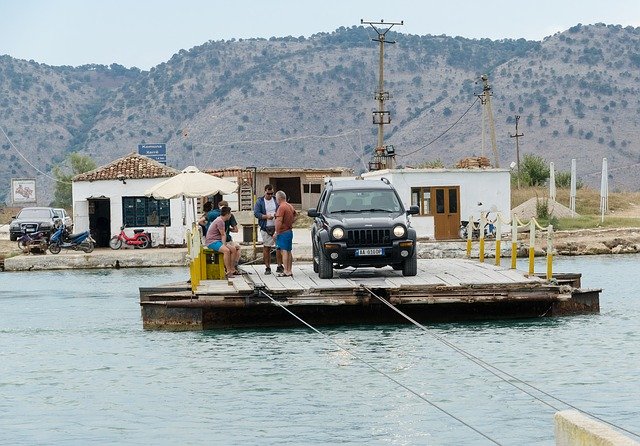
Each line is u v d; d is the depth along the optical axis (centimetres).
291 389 1855
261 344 2389
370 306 2662
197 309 2669
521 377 1911
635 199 8919
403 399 1744
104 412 1717
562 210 7612
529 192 8819
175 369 2111
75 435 1559
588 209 8412
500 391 1786
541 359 2098
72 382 2017
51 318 3219
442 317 2697
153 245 6462
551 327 2575
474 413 1623
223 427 1577
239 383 1928
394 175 6116
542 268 4669
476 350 2225
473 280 2706
